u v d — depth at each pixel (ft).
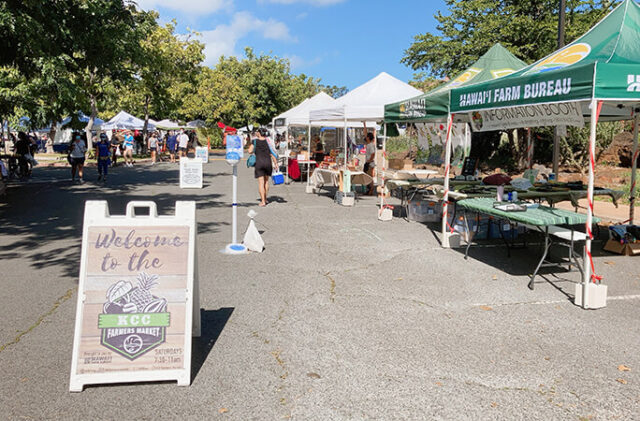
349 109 39.34
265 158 40.83
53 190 52.03
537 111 25.99
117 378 11.68
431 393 11.62
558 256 24.81
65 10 44.04
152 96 125.49
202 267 22.45
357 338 14.73
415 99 30.22
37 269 22.13
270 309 17.12
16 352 13.70
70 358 13.38
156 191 51.96
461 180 35.86
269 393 11.60
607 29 19.56
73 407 11.00
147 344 11.91
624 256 25.04
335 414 10.73
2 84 44.62
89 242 12.11
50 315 16.48
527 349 14.02
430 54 74.59
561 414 10.81
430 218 34.32
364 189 49.88
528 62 66.33
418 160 47.29
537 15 69.62
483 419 10.60
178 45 119.24
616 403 11.27
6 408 10.93
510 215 20.35
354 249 26.09
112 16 48.73
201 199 45.73
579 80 16.97
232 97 161.99
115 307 11.89
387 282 20.36
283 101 180.04
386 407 11.01
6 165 70.28
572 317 16.51
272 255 24.75
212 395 11.51
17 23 37.81
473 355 13.62
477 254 25.18
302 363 13.10
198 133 163.73
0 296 18.38
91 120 99.09
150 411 10.86
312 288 19.49
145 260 12.17
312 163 62.23
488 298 18.39
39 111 51.08
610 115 29.30
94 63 50.90
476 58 69.36
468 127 42.91
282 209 39.83
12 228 31.58
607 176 56.13
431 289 19.44
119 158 113.39
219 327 15.52
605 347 14.17
